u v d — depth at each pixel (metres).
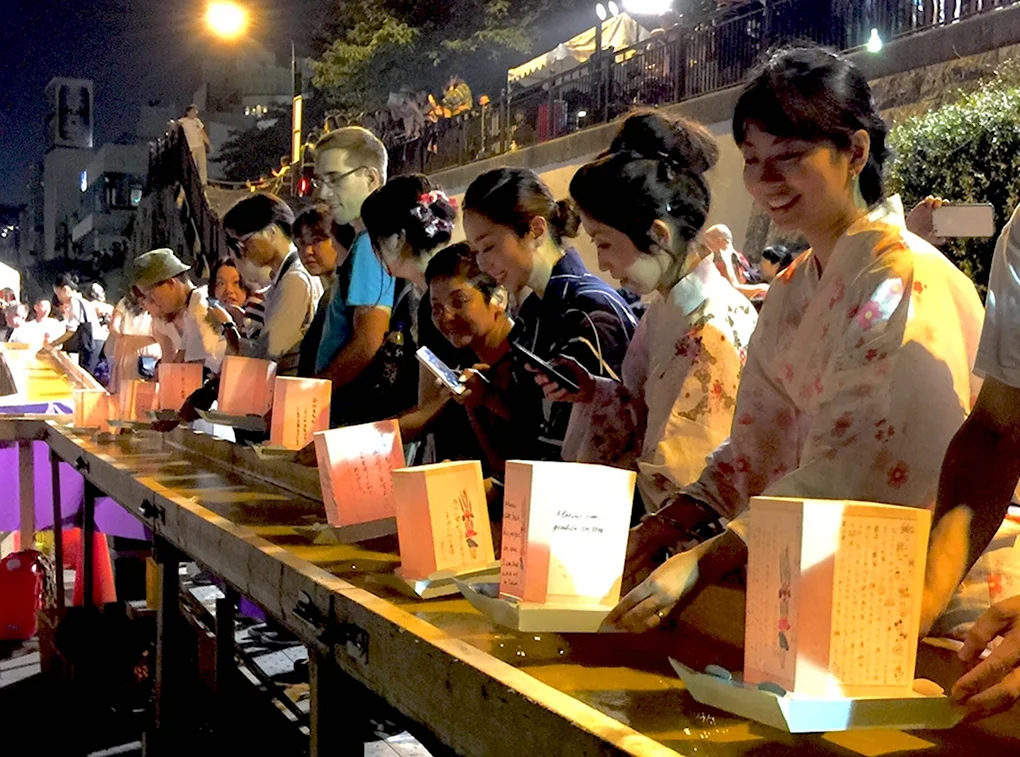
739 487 1.55
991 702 0.95
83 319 11.00
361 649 1.47
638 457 1.96
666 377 1.82
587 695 1.15
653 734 1.03
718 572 1.29
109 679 4.03
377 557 1.89
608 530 1.43
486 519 1.71
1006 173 4.71
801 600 0.98
